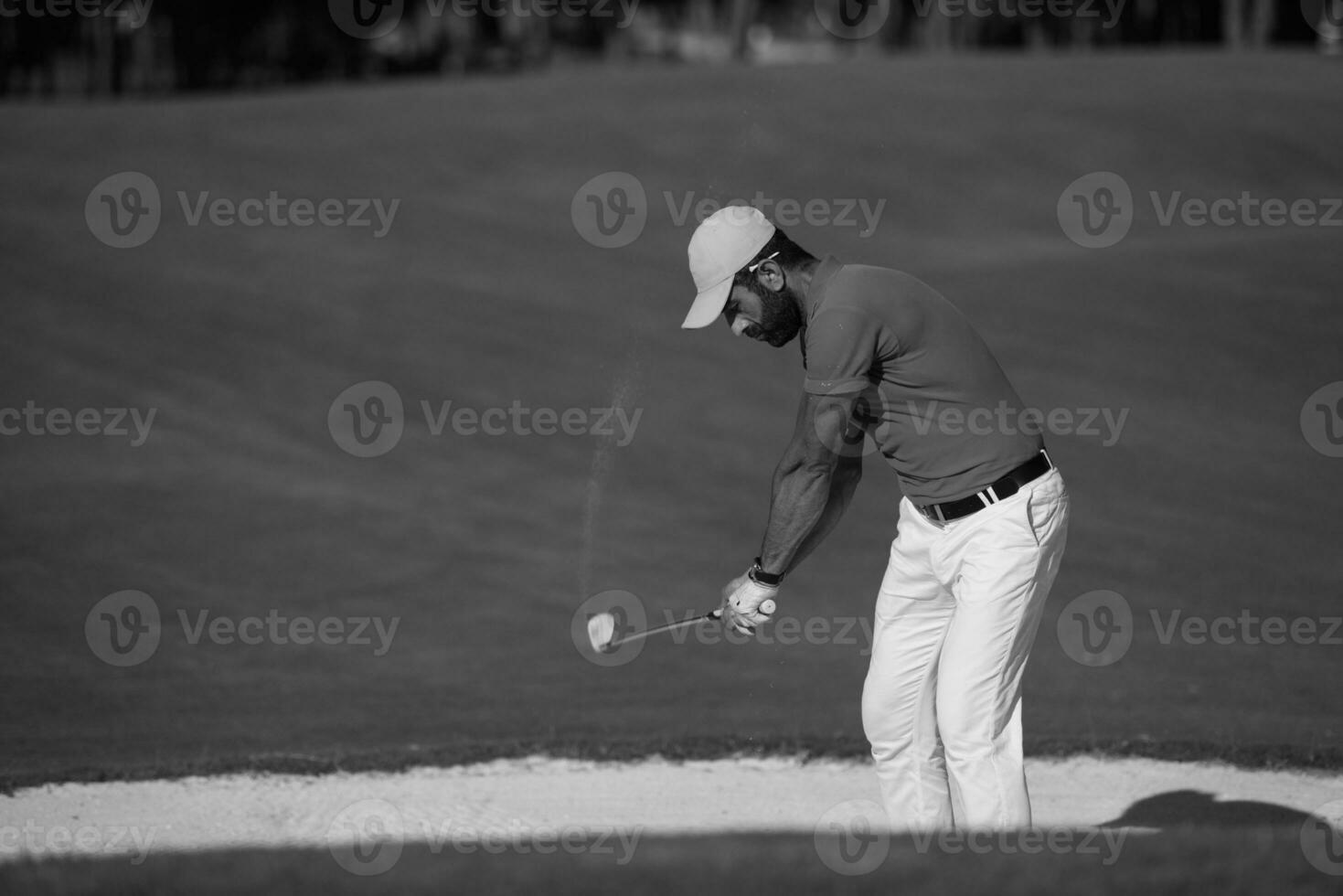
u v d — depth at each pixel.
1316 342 57.16
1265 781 22.55
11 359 52.88
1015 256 70.75
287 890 12.40
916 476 16.48
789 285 16.83
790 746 23.88
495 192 80.25
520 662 30.34
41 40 159.88
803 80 106.62
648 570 37.22
